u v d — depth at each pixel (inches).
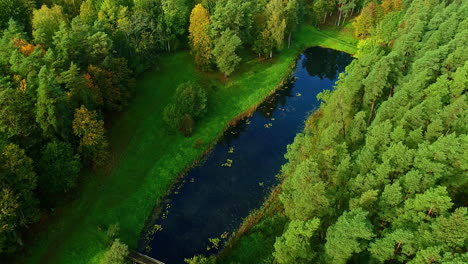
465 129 1820.9
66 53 2455.7
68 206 2133.4
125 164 2492.6
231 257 1946.4
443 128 1818.4
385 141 1862.7
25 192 1828.2
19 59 2170.3
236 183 2495.1
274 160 2723.9
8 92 1916.8
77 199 2183.8
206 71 3567.9
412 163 1653.5
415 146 1829.5
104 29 3009.4
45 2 3587.6
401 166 1672.0
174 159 2630.4
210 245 2066.9
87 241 1999.3
